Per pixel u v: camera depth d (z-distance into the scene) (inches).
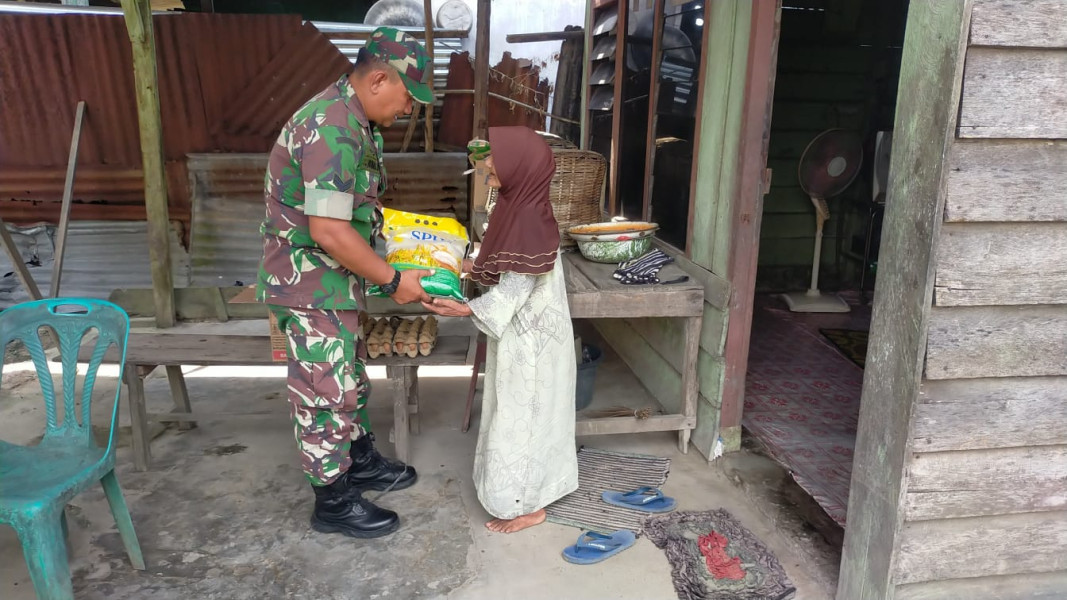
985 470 78.6
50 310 96.3
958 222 70.5
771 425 142.6
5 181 207.6
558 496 112.3
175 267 220.5
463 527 109.9
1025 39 66.6
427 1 219.5
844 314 223.1
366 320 125.2
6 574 98.9
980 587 83.4
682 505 116.1
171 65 208.1
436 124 235.1
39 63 200.7
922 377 74.4
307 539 107.0
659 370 151.1
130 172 212.8
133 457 128.6
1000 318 74.0
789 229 243.0
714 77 126.8
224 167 215.3
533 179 95.9
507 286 98.9
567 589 95.9
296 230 95.3
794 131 234.2
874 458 81.8
